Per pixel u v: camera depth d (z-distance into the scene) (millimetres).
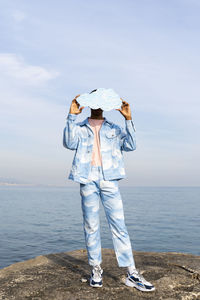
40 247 16188
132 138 2670
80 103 2574
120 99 2682
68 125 2615
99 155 2705
